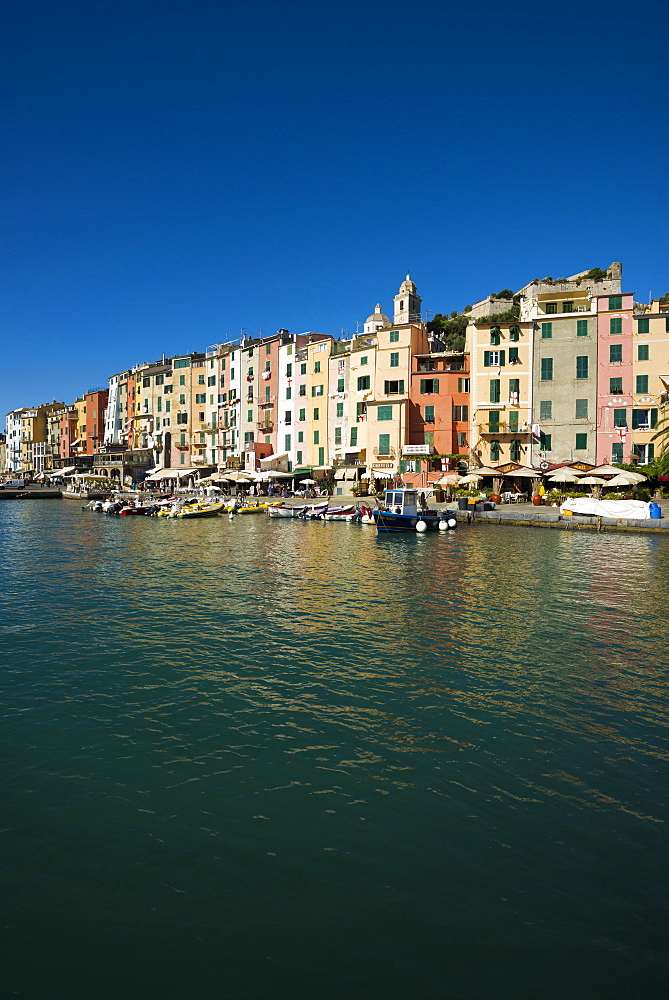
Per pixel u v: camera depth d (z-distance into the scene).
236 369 101.81
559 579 25.81
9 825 8.36
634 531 42.78
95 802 8.92
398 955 6.26
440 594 22.88
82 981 5.98
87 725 11.44
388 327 76.94
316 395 86.81
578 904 6.96
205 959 6.23
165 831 8.27
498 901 7.01
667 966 6.12
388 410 75.19
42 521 61.97
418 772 9.80
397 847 7.93
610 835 8.18
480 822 8.45
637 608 20.56
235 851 7.86
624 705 12.48
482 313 100.50
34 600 22.14
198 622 18.84
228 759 10.19
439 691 13.20
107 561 32.25
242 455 100.00
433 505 59.19
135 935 6.55
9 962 6.20
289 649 16.06
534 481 66.06
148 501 76.19
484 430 70.19
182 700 12.64
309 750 10.51
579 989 5.86
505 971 6.07
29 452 175.75
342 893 7.14
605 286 86.38
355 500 68.50
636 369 65.50
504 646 16.36
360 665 14.82
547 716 11.94
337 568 29.20
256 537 44.53
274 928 6.63
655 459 61.00
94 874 7.45
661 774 9.77
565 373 68.12
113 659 15.26
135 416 125.31
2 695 12.88
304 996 5.79
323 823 8.43
